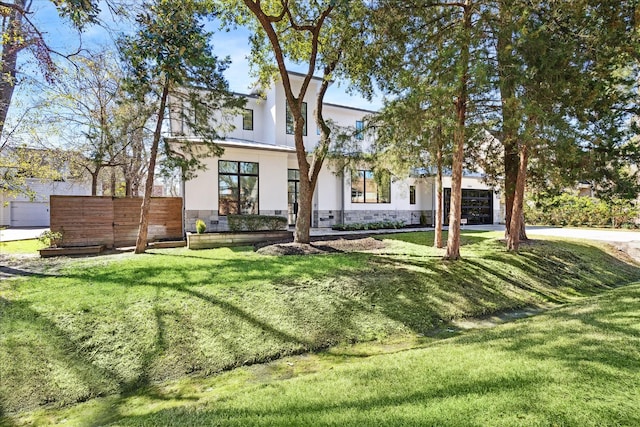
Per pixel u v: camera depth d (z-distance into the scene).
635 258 13.86
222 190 15.23
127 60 8.78
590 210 23.30
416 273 8.42
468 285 8.37
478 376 3.52
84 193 23.58
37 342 4.70
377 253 10.53
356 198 19.94
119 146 14.03
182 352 4.98
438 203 11.89
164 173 11.56
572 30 7.33
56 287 6.49
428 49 8.20
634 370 3.37
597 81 7.73
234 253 10.43
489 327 6.58
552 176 10.27
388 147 11.00
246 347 5.27
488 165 14.45
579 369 3.45
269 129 18.27
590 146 8.98
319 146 11.60
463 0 8.80
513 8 7.05
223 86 10.76
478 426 2.61
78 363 4.52
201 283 6.89
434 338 6.02
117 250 11.17
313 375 4.04
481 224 25.19
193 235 11.72
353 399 3.26
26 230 19.44
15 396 3.93
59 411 3.83
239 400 3.46
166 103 10.96
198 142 12.25
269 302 6.42
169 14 6.41
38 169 11.82
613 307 6.10
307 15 10.68
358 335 5.99
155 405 3.89
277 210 16.56
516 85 7.36
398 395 3.26
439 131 8.45
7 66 8.32
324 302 6.71
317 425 2.81
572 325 5.11
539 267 10.45
